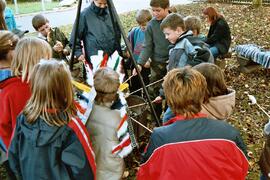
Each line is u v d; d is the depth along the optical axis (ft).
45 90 5.98
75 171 6.19
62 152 6.15
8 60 7.86
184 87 5.64
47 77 6.00
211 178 5.43
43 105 6.03
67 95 6.22
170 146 5.54
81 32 11.44
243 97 15.84
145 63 11.66
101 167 8.08
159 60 11.64
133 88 13.17
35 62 7.19
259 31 26.55
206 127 5.62
